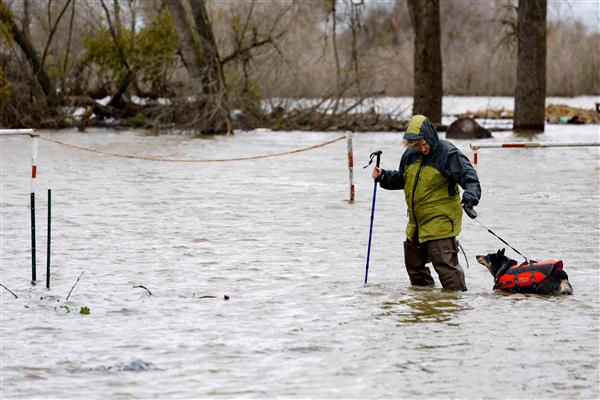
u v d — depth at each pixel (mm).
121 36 117938
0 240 39125
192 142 96688
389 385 21391
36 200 51312
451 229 29891
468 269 34094
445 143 29547
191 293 30250
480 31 174250
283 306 28578
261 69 119438
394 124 117562
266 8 119000
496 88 177625
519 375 22094
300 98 121250
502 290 30406
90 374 22062
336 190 56750
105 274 33000
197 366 22703
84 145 91000
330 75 124250
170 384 21391
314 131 116000
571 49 179625
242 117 118812
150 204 50500
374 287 31078
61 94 118812
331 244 39000
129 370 22375
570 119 129500
